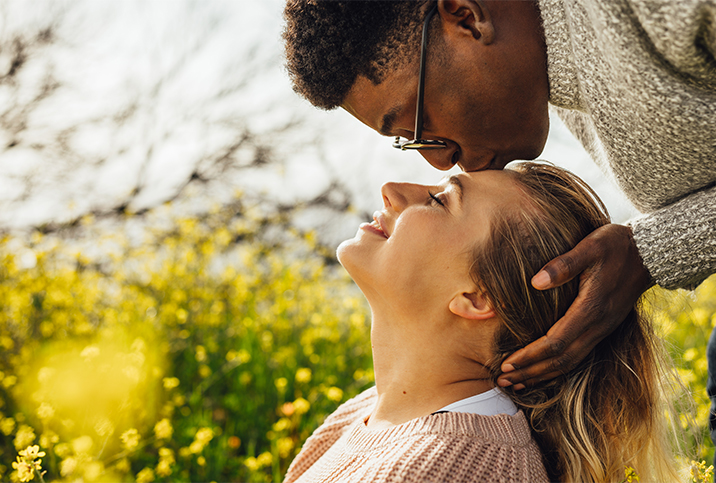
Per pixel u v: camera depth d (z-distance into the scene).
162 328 3.59
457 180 1.48
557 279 1.34
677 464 1.67
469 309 1.37
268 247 5.58
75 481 1.94
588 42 1.29
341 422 1.63
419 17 1.31
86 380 2.38
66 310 3.48
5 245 3.95
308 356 3.66
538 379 1.40
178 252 4.65
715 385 1.86
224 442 2.71
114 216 6.39
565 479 1.40
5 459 2.46
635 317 1.57
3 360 3.06
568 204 1.50
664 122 1.24
